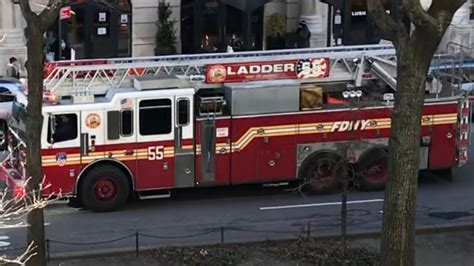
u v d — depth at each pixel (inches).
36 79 620.1
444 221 837.8
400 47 616.4
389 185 639.1
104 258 719.7
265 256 722.8
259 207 890.1
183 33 1437.0
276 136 903.1
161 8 1392.7
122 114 861.8
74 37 1366.9
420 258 733.3
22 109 842.2
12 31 1286.9
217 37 1453.0
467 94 970.1
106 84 882.8
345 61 941.2
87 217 855.7
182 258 716.0
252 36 1467.8
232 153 896.3
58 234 800.3
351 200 911.7
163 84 871.1
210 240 778.8
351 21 1501.0
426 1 1391.5
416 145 629.9
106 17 1380.4
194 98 881.5
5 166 850.8
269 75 908.0
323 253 725.3
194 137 884.6
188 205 896.9
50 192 854.5
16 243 773.9
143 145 873.5
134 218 853.2
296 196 927.0
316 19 1473.9
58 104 850.1
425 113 942.4
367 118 917.8
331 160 917.8
